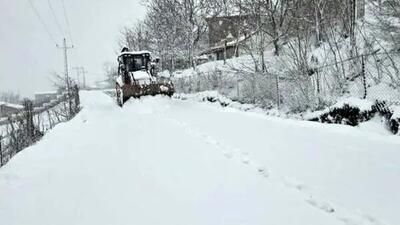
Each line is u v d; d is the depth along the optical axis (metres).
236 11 34.16
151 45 46.19
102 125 15.63
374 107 12.37
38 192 7.00
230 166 8.24
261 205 5.98
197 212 5.77
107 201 6.38
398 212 5.47
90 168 8.49
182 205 6.07
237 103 21.45
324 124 13.08
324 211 5.71
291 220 5.40
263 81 19.69
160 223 5.42
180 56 41.19
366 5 17.62
